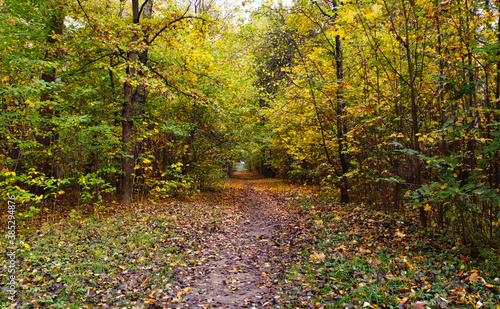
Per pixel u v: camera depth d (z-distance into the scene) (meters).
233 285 5.09
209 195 17.05
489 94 5.08
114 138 9.59
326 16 9.20
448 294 3.55
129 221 8.45
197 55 9.80
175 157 14.79
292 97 9.38
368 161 9.20
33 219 8.39
